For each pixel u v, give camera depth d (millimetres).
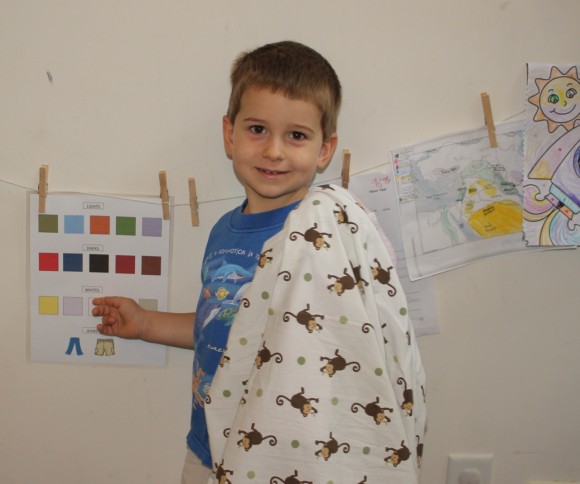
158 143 1021
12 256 1054
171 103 1007
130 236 1046
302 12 979
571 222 1041
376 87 1010
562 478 1155
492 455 1149
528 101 1010
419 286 1076
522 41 1001
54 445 1122
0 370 1091
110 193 1036
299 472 739
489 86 1013
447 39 997
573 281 1087
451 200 1043
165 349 1094
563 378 1124
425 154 1028
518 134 1025
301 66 839
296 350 749
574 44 1002
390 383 773
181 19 978
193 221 1041
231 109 897
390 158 1029
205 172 1033
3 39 977
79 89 999
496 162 1031
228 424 821
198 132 1019
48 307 1065
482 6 988
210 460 929
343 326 763
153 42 985
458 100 1017
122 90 1000
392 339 812
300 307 760
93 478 1138
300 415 740
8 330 1078
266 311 799
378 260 817
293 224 792
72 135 1015
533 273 1081
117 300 1048
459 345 1104
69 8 970
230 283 890
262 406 747
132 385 1106
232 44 988
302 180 867
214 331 892
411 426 820
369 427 768
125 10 973
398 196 1039
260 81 834
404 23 989
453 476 1150
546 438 1146
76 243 1046
